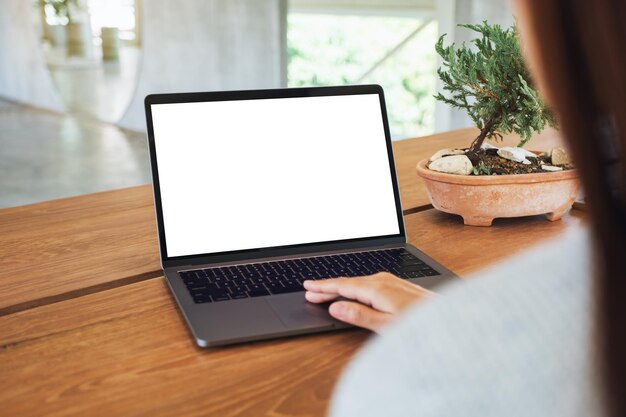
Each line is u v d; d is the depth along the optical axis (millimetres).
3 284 1070
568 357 313
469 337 328
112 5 6723
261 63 5828
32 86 7824
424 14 4906
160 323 938
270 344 875
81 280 1087
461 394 314
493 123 1362
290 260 1148
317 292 964
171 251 1118
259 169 1194
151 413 723
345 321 888
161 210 1127
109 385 778
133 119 6742
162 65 6480
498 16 4648
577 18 294
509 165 1358
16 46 7922
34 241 1271
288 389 774
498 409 309
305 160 1222
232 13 5910
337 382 790
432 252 1223
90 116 7176
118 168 5465
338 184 1229
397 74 5125
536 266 352
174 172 1149
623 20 283
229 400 750
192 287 1033
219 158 1178
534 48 314
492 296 343
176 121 1170
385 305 886
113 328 922
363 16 5188
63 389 768
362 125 1270
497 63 1298
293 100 1237
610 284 296
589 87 301
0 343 876
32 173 5324
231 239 1151
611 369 290
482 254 1215
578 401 306
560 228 1339
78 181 5113
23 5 7625
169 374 802
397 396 325
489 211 1328
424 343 334
